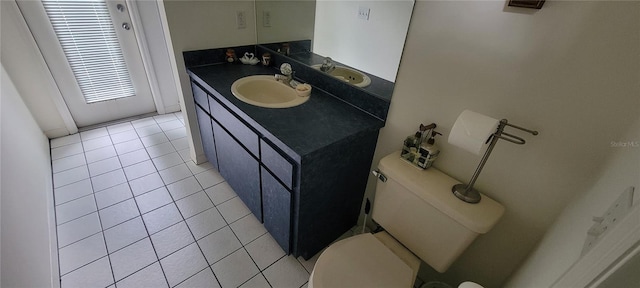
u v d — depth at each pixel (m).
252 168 1.38
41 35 2.00
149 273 1.37
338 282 0.96
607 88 0.65
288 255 1.50
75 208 1.70
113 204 1.75
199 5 1.61
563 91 0.72
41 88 2.13
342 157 1.18
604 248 0.34
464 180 1.03
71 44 2.14
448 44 0.91
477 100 0.90
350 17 1.25
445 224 0.96
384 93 1.20
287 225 1.29
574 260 0.47
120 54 2.40
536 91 0.76
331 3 1.34
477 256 1.10
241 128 1.34
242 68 1.83
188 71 1.72
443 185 1.01
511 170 0.89
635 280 0.31
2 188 1.04
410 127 1.15
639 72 0.60
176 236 1.57
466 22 0.84
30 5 1.88
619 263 0.32
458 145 0.82
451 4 0.85
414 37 1.00
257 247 1.54
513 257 0.99
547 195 0.83
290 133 1.11
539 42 0.72
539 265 0.70
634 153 0.51
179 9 1.55
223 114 1.48
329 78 1.46
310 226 1.31
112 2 2.16
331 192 1.28
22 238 1.06
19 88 2.02
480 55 0.84
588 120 0.70
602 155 0.70
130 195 1.83
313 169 1.08
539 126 0.79
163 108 2.84
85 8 2.08
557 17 0.67
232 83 1.55
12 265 0.91
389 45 1.11
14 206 1.10
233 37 1.85
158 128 2.61
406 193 1.06
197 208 1.77
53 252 1.36
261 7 1.78
